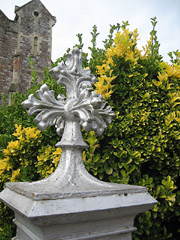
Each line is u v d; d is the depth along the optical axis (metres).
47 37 18.89
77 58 1.30
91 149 1.77
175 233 2.18
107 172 1.76
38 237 0.83
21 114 2.69
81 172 1.07
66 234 0.82
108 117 1.22
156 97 2.07
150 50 2.49
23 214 0.79
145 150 1.89
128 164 1.82
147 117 1.98
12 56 17.52
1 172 2.21
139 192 1.01
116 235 0.95
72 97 1.23
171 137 1.89
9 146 2.17
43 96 1.10
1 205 2.11
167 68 2.20
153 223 1.87
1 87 16.84
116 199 0.91
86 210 0.80
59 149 1.90
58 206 0.78
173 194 1.76
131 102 2.01
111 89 1.99
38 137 2.18
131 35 2.24
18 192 0.94
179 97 2.00
